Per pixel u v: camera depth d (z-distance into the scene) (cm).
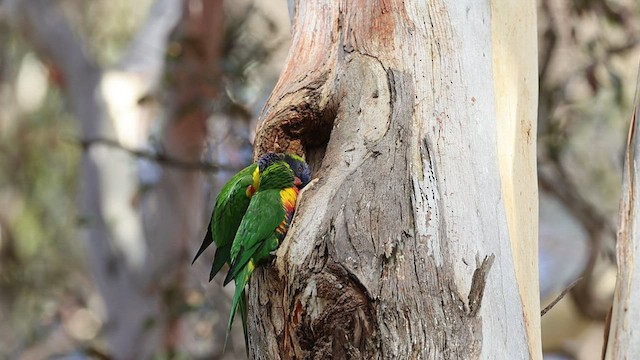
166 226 1504
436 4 720
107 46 1897
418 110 681
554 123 1394
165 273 1490
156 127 1584
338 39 739
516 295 659
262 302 682
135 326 1499
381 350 598
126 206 1555
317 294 619
